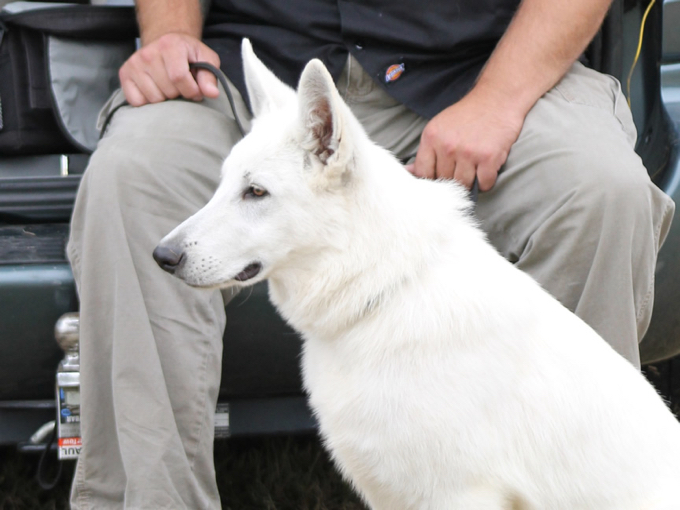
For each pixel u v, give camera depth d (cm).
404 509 264
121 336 268
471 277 252
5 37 363
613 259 276
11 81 366
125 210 278
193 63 329
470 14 334
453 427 242
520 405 246
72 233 285
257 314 301
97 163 284
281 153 261
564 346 252
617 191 275
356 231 257
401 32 329
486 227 313
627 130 323
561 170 286
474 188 305
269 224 260
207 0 375
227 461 374
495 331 246
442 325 246
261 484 345
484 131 303
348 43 332
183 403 274
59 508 333
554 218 282
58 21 358
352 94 340
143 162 283
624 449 249
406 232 254
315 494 344
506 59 316
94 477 277
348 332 260
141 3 361
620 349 279
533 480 251
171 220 284
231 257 258
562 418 247
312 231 259
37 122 372
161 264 258
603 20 352
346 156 249
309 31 338
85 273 275
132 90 333
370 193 256
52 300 292
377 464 256
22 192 327
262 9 347
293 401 325
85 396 274
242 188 263
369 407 250
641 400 256
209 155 309
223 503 337
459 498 249
